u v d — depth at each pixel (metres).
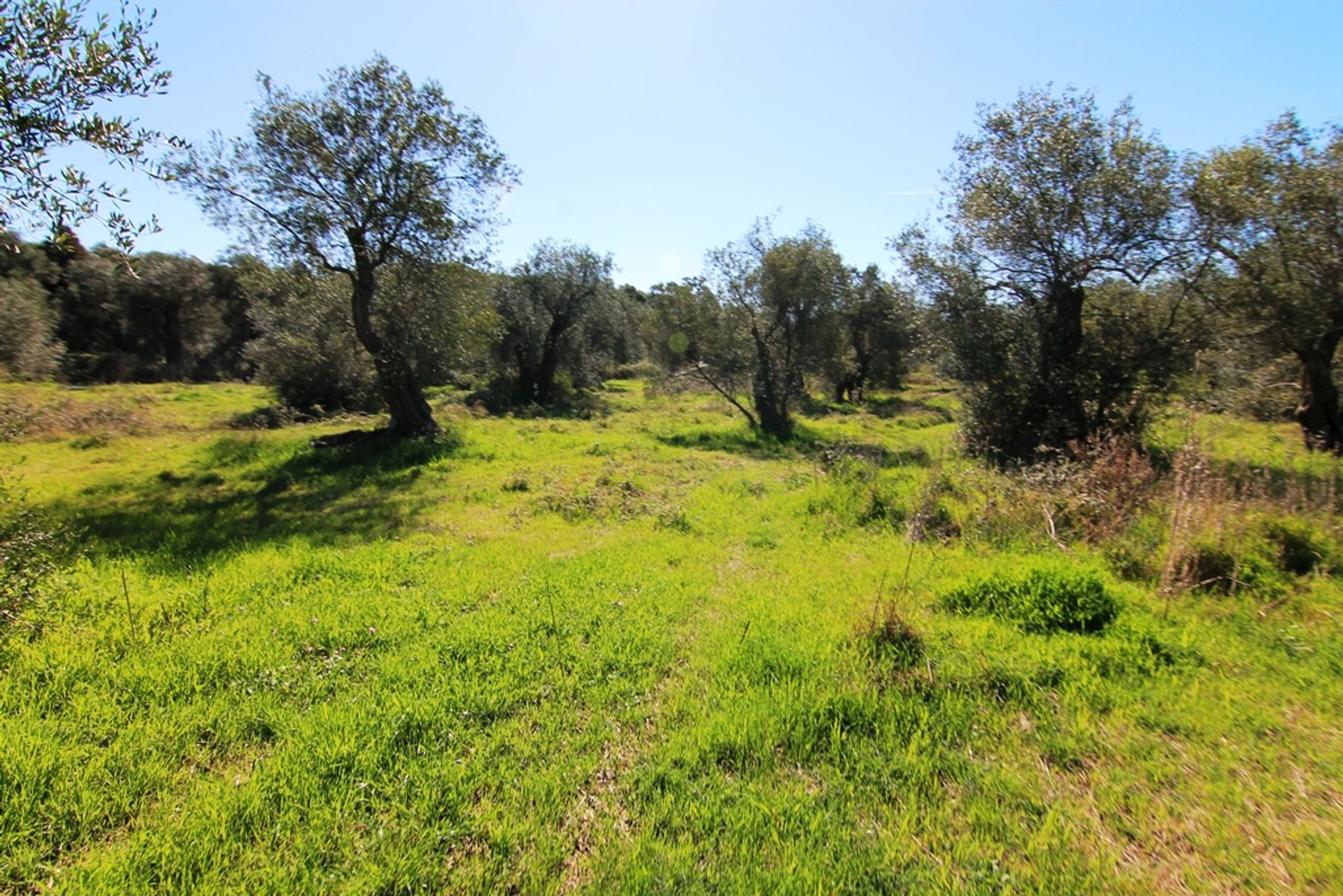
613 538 8.71
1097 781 3.40
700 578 6.83
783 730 3.82
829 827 3.09
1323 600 5.42
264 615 5.67
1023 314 14.50
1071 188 13.16
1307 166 12.92
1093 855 2.92
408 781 3.42
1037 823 3.13
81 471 14.18
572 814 3.26
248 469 14.19
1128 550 6.53
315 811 3.19
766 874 2.79
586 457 15.95
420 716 3.99
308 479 13.27
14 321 27.61
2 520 5.40
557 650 4.96
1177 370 13.35
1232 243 13.66
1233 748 3.62
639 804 3.30
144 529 9.38
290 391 24.59
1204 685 4.24
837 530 8.73
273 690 4.37
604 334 38.47
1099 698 4.11
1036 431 13.84
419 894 2.76
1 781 3.31
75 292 38.19
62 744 3.69
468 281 18.55
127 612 5.64
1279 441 14.50
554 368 33.41
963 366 14.80
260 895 2.72
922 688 4.25
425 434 17.33
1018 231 13.59
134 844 2.98
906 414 27.84
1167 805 3.21
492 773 3.53
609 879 2.82
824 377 24.45
